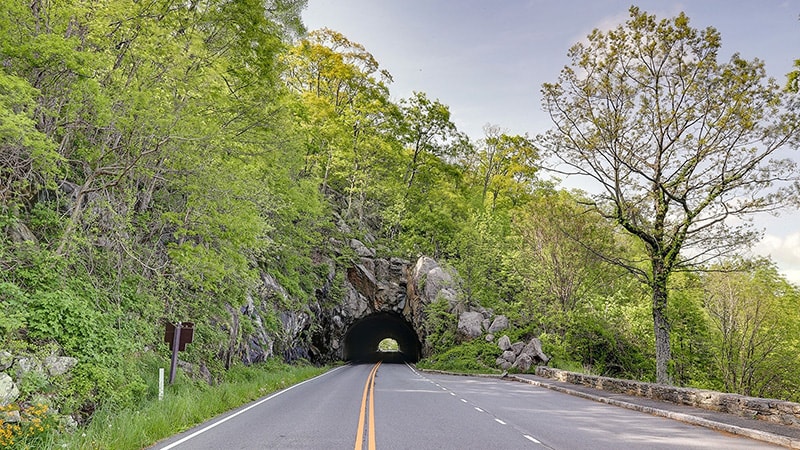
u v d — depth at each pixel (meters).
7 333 10.43
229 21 16.86
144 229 17.58
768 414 12.10
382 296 52.34
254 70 18.78
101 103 12.03
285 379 22.88
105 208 15.03
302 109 32.06
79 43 11.75
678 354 33.91
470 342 41.84
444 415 12.69
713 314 34.84
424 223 54.56
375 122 56.34
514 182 62.09
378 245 56.47
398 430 10.07
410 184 60.22
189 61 13.47
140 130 13.19
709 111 21.78
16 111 11.41
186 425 10.45
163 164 16.16
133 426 8.74
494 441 9.08
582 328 34.38
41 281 12.28
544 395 20.42
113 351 12.59
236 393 15.30
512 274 39.28
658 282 23.00
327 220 44.97
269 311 30.67
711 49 21.73
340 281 48.97
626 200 24.19
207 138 14.67
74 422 9.85
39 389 9.93
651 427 11.78
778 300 33.38
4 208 12.48
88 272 14.29
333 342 50.41
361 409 13.52
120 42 13.16
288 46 21.19
